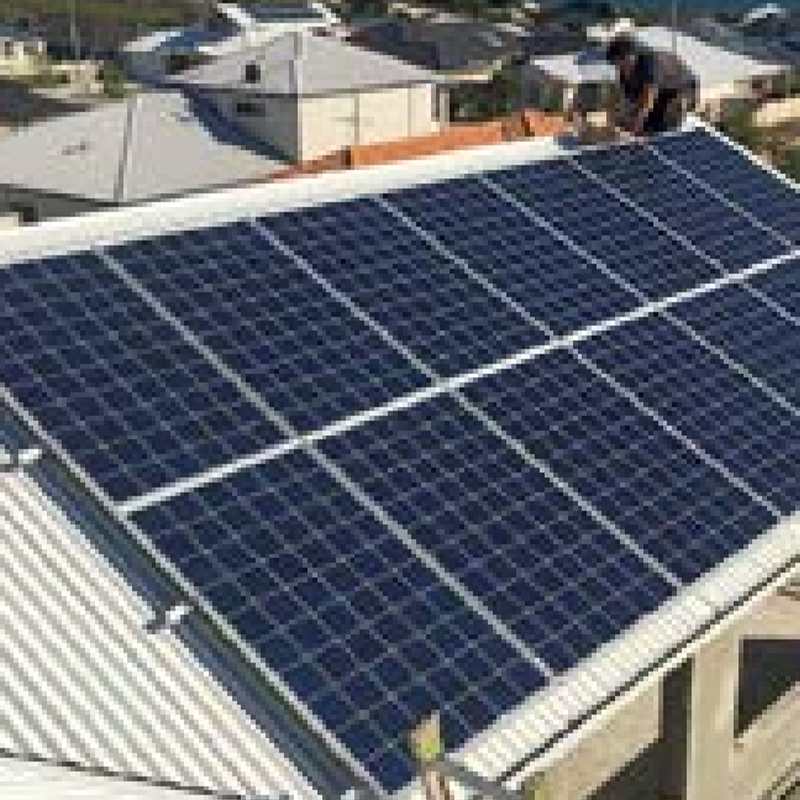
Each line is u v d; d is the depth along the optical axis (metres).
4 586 14.14
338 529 15.51
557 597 15.73
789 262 25.28
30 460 15.41
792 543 18.08
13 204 50.81
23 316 16.91
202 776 12.80
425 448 17.14
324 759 13.21
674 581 16.64
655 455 18.62
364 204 21.84
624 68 28.44
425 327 19.36
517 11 156.50
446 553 15.71
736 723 24.05
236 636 13.86
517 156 25.64
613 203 24.83
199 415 16.39
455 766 12.73
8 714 12.84
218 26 97.25
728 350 21.64
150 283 18.27
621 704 15.22
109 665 13.61
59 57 118.88
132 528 14.62
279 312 18.59
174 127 54.66
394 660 14.22
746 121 87.25
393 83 59.72
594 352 20.27
